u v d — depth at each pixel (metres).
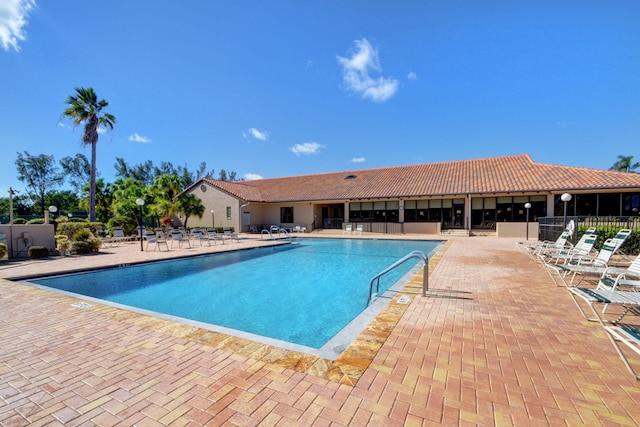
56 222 19.92
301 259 13.34
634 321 4.23
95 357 3.32
